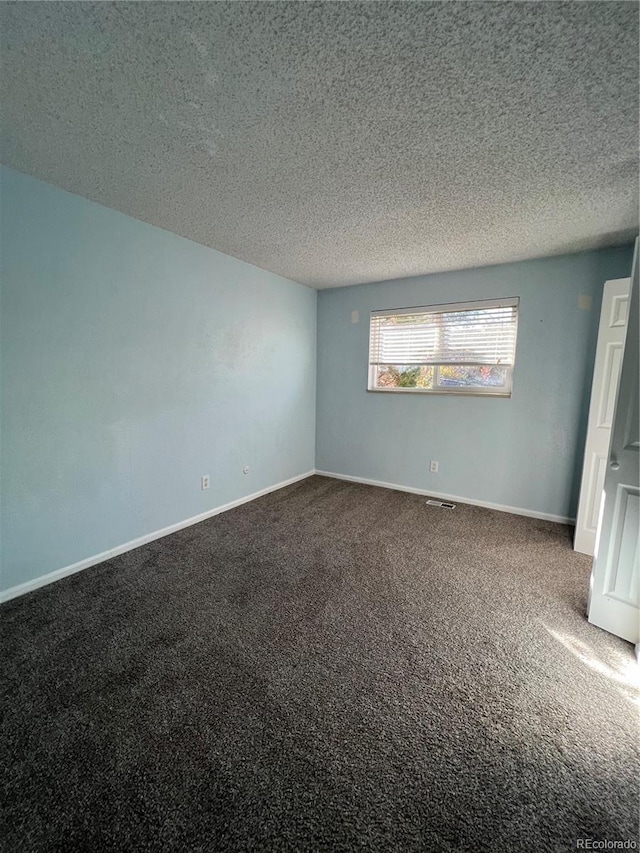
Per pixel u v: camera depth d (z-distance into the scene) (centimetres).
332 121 145
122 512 258
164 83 126
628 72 117
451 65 117
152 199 217
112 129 153
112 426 247
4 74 124
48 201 202
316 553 263
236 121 147
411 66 117
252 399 361
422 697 146
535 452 330
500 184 192
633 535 173
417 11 100
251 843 100
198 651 169
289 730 132
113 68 121
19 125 151
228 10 101
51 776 115
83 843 99
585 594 216
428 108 137
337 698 145
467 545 277
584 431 307
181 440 296
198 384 305
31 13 103
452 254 302
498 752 125
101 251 229
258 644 174
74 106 139
